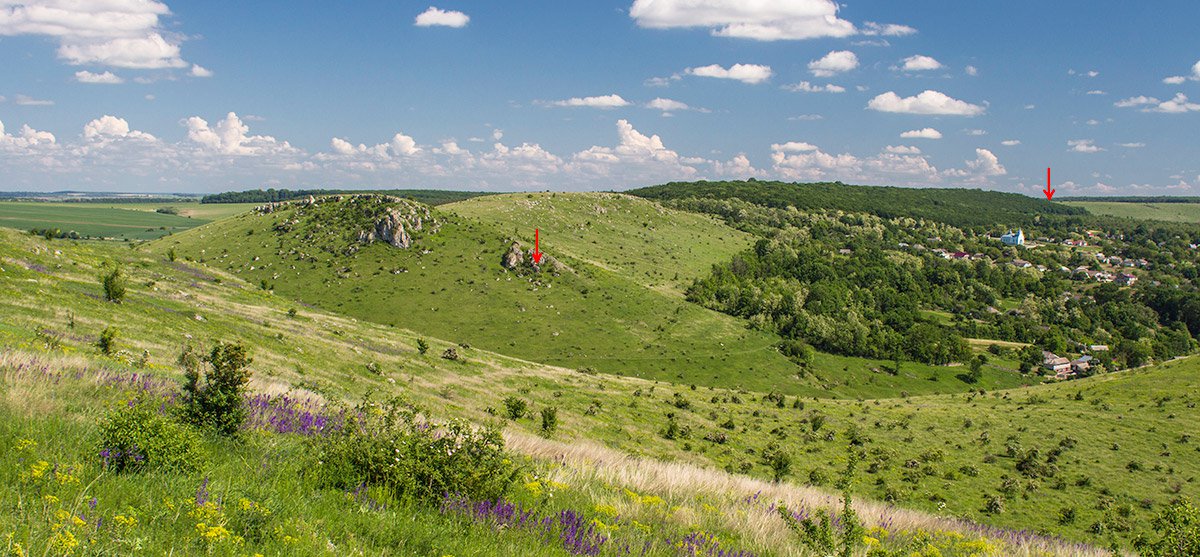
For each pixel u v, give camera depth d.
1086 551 12.66
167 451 7.65
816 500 13.75
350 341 67.62
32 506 5.80
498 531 7.94
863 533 10.13
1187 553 9.55
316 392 17.56
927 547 10.38
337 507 7.56
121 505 6.33
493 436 9.41
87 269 58.91
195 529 5.99
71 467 6.85
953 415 77.19
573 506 9.68
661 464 15.53
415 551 6.89
